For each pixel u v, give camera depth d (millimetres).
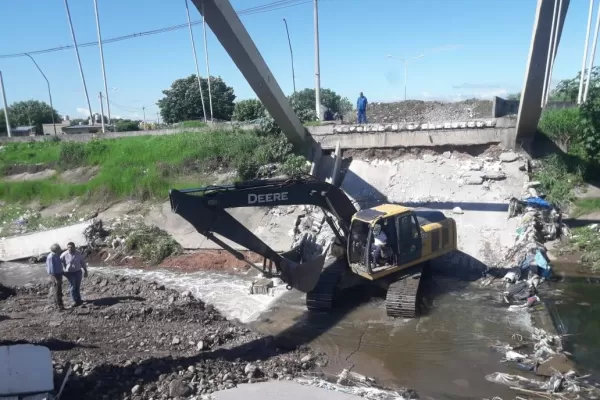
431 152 19078
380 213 11922
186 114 56688
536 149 17984
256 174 20438
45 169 28219
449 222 13195
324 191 11797
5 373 6777
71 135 34062
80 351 9102
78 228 18531
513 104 22031
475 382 8539
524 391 8164
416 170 18484
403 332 10734
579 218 15656
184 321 11125
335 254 13180
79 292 12234
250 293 13594
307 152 20531
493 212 15812
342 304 12523
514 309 11625
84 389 7633
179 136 25969
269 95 16453
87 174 25953
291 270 10930
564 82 21719
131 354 9055
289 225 17219
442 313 11609
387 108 27266
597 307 11398
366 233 11969
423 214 13477
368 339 10477
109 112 49219
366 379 8672
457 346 9953
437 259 14609
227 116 57594
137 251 17516
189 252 17281
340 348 10086
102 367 8250
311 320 11594
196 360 8859
